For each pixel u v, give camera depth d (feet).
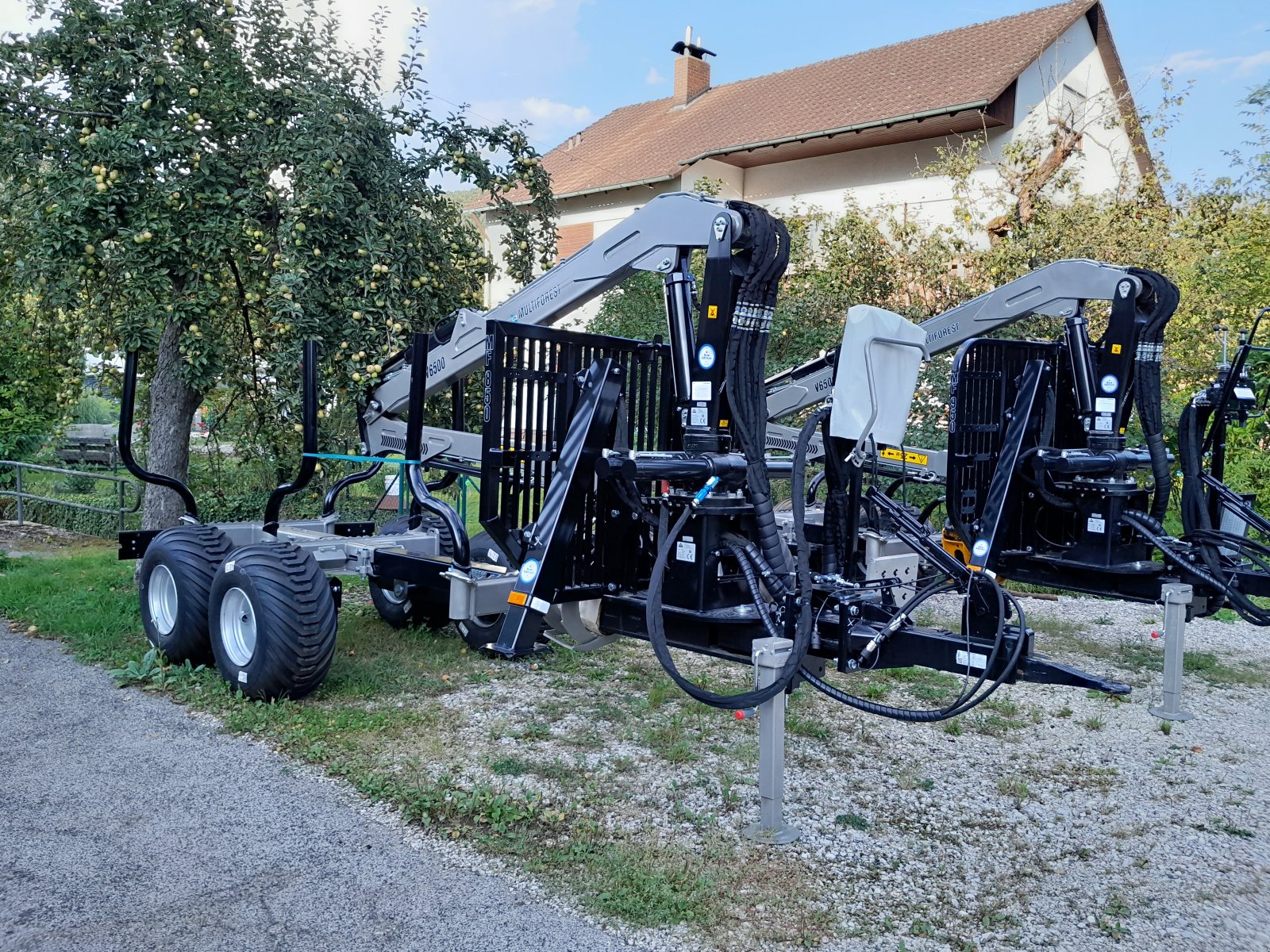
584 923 10.05
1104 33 52.90
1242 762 15.55
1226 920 10.59
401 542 20.97
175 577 17.95
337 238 22.25
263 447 28.43
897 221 43.34
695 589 13.30
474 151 25.49
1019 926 10.37
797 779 14.24
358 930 9.77
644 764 14.53
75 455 43.09
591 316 51.11
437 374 18.80
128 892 10.34
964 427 19.02
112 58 21.72
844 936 10.02
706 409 13.04
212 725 15.51
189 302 22.12
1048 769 15.06
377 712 16.46
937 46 55.16
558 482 13.83
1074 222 38.29
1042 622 25.38
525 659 20.03
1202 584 18.72
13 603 22.88
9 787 12.96
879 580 15.20
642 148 62.69
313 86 23.15
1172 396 34.35
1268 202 37.70
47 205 21.90
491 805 12.47
